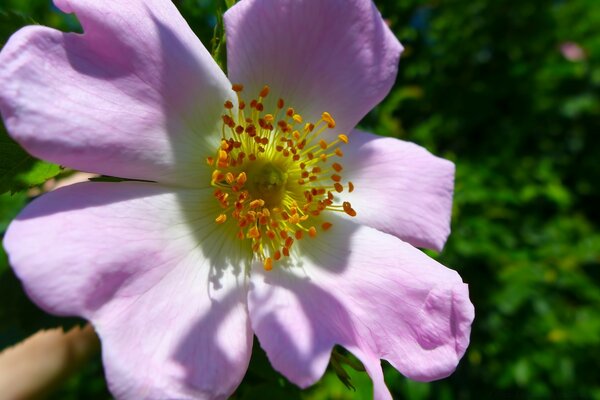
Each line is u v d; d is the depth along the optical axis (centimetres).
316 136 5
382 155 5
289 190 5
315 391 7
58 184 6
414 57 9
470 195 9
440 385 9
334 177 5
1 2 8
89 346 6
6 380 5
